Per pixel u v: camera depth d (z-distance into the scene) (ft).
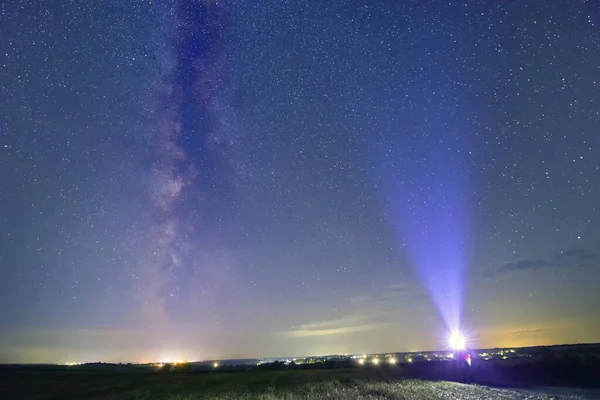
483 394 124.26
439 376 180.65
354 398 105.91
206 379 169.48
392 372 195.72
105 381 168.35
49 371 245.86
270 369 253.85
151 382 159.74
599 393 130.62
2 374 209.05
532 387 144.87
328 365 277.85
